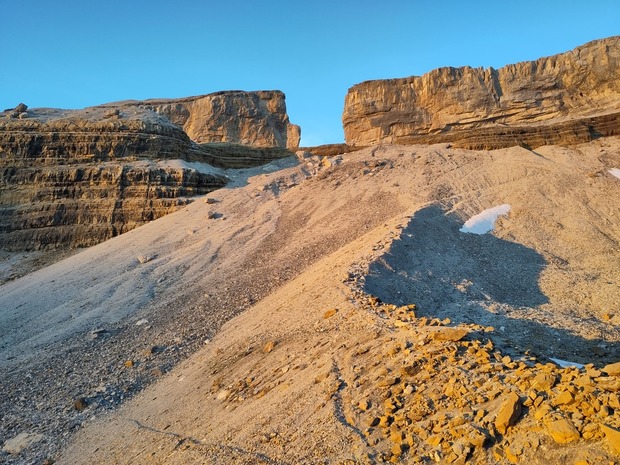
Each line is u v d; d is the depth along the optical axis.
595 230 30.70
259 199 46.84
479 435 6.46
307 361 11.97
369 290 16.88
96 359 19.34
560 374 7.21
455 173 44.84
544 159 46.28
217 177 53.69
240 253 33.03
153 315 24.00
